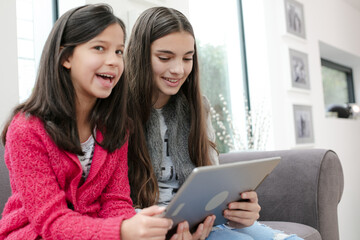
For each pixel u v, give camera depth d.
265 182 1.54
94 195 0.90
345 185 3.28
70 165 0.85
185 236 0.80
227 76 2.87
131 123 1.04
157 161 1.10
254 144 2.66
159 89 1.12
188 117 1.21
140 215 0.71
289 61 2.84
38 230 0.76
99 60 0.82
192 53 1.11
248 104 2.80
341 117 3.90
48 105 0.82
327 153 1.48
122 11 1.69
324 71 4.07
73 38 0.82
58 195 0.78
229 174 0.73
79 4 1.58
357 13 4.17
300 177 1.46
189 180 0.63
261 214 1.53
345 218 3.08
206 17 2.70
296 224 1.38
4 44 1.32
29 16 1.67
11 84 1.33
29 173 0.77
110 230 0.70
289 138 2.80
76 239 0.71
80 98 0.89
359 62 4.29
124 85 0.96
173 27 1.05
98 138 0.93
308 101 3.09
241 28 2.85
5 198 1.14
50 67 0.83
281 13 2.86
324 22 3.46
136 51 1.11
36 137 0.80
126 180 0.99
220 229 0.96
